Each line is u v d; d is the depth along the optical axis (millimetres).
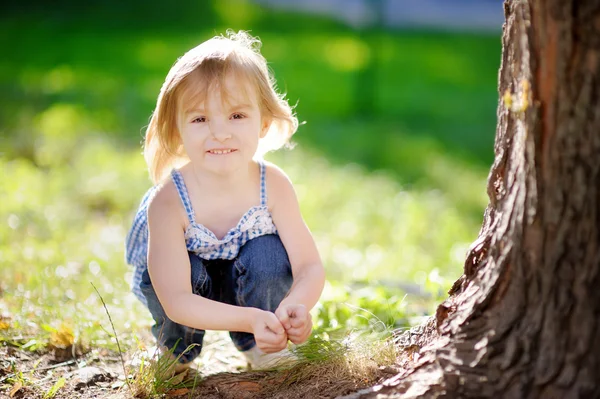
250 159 2576
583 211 1919
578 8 1860
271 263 2635
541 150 1956
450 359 2082
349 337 2680
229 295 2717
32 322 3090
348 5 18734
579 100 1888
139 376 2580
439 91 13070
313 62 13977
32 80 11328
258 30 16328
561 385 1937
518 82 2078
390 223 6625
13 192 5832
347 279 4652
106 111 9672
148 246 2566
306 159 8445
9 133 8258
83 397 2553
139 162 7477
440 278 3541
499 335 2037
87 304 3408
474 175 8672
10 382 2609
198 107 2480
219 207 2619
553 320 1972
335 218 6633
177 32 15555
